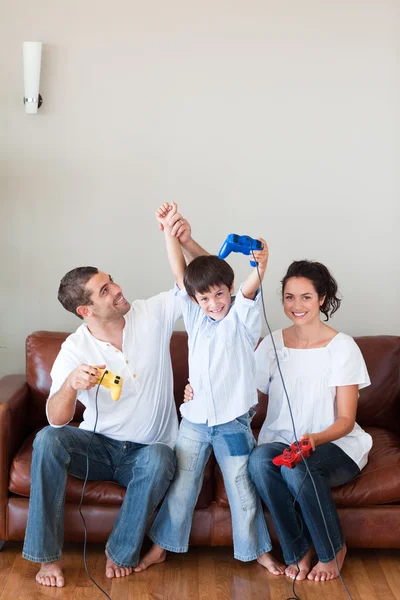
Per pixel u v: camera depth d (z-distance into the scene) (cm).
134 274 338
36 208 333
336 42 327
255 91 329
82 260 337
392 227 336
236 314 247
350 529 252
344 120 330
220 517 254
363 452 258
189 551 266
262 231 336
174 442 266
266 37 327
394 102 330
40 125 328
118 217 334
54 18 323
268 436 266
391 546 253
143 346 262
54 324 340
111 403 259
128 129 329
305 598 234
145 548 265
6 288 337
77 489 252
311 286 258
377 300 341
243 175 333
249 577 247
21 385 291
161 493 246
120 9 324
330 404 260
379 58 328
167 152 331
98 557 259
